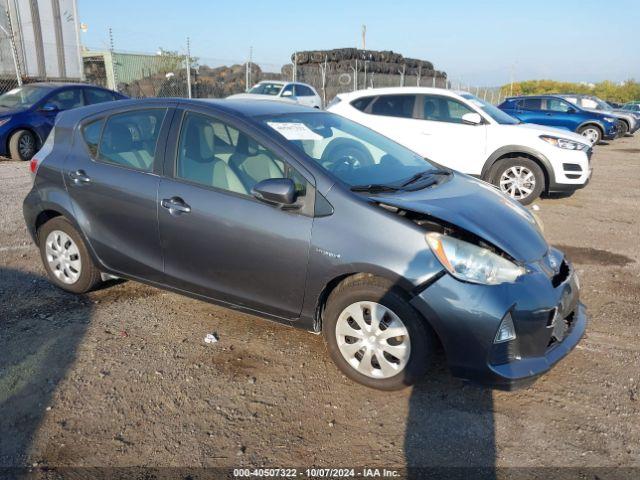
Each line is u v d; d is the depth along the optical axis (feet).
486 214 11.17
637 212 26.84
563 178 26.45
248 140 11.62
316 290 10.77
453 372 10.07
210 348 12.28
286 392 10.75
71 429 9.48
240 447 9.20
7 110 36.29
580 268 18.16
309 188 10.81
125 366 11.44
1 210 23.06
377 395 10.71
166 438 9.35
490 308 9.57
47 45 54.29
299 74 85.71
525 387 10.05
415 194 11.47
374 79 97.76
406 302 10.03
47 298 14.48
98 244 13.41
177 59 65.10
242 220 11.21
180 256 12.22
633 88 180.86
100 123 13.57
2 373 11.01
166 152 12.37
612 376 11.48
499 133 27.12
